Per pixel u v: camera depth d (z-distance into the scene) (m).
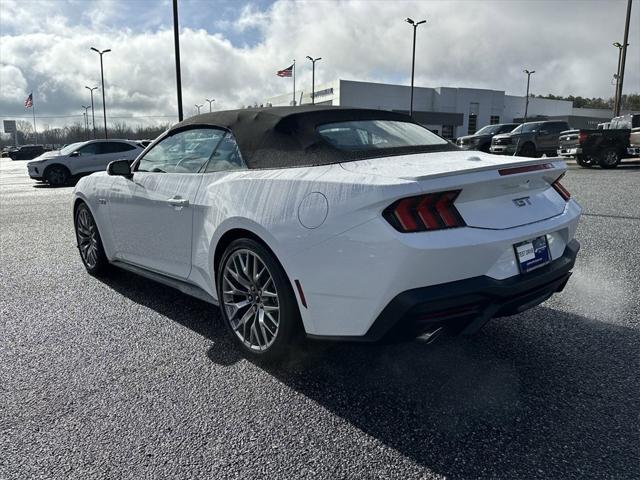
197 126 3.42
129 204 3.80
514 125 22.47
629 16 24.86
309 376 2.70
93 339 3.22
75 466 1.98
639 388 2.47
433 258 2.10
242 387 2.59
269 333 2.74
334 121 3.00
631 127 16.78
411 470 1.92
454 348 3.01
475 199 2.31
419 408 2.36
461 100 57.66
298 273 2.43
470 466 1.94
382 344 2.29
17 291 4.26
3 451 2.09
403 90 55.53
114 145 16.31
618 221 6.59
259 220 2.58
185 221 3.21
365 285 2.21
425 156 2.76
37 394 2.54
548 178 2.74
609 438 2.08
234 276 2.87
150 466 1.97
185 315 3.65
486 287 2.21
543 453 2.00
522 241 2.38
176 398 2.49
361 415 2.31
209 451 2.06
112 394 2.53
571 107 70.75
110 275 4.70
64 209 9.59
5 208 9.85
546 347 2.98
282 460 2.00
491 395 2.46
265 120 3.01
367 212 2.17
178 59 15.95
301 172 2.60
